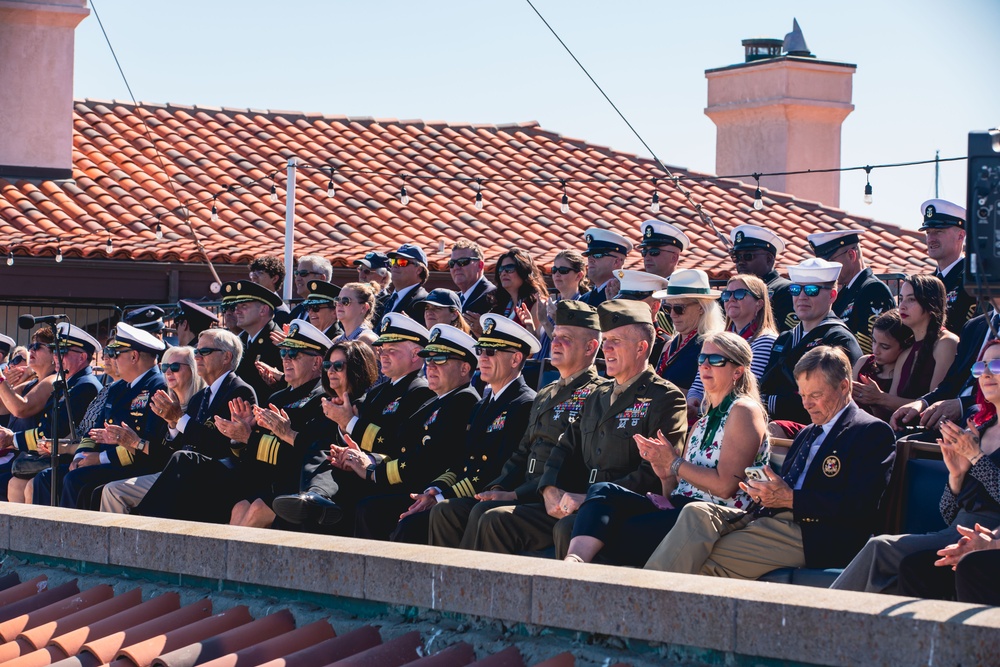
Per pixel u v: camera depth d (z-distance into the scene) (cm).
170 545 635
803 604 432
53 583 689
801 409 754
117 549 659
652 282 893
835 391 618
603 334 701
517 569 506
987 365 561
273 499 813
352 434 825
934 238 829
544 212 2091
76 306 1753
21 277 1741
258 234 1891
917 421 696
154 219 1898
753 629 441
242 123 2269
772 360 781
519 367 784
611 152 2386
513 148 2341
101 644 583
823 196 2398
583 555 623
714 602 450
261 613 592
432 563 530
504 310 1018
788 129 2380
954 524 570
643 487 679
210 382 920
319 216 1983
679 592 459
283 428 847
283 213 1970
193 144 2169
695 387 770
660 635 462
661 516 636
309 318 1045
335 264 1784
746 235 934
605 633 477
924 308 737
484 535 692
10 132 1975
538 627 500
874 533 617
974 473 551
